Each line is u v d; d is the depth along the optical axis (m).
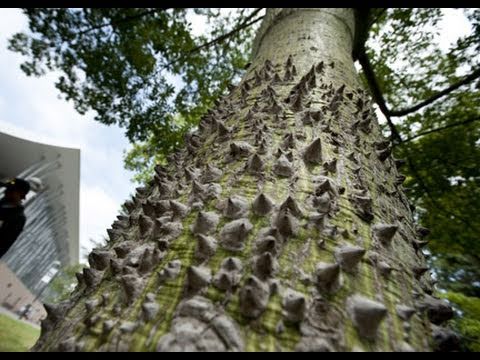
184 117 8.42
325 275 0.86
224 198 1.19
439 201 6.59
